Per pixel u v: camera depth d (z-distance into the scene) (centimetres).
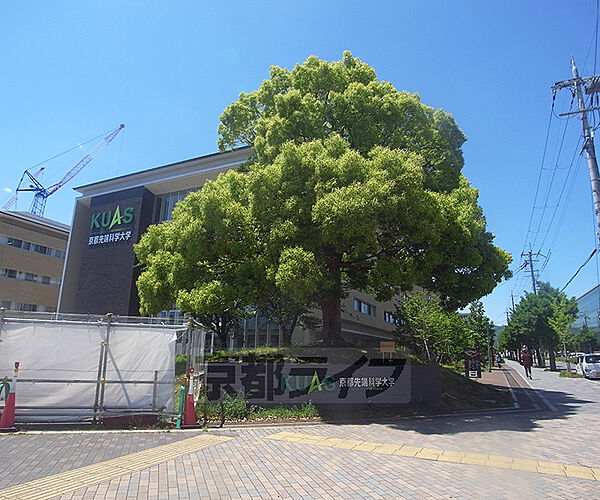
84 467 609
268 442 815
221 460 671
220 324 2334
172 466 628
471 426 1030
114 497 493
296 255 1081
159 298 1541
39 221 4353
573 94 1906
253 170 1398
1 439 763
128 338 967
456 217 1312
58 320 961
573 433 935
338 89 1567
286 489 537
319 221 1136
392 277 1241
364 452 741
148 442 783
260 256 1253
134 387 950
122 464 630
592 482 579
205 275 1339
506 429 987
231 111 1853
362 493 526
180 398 956
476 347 3841
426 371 1374
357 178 1159
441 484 564
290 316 2198
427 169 1574
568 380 2736
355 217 1070
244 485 550
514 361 7819
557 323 4338
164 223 1733
